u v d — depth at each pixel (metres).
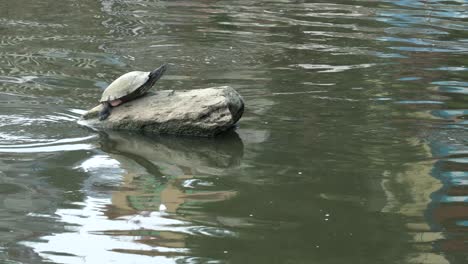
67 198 5.58
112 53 11.14
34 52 11.01
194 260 4.56
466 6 15.97
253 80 9.69
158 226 5.09
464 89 9.33
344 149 6.92
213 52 11.41
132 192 5.74
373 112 8.23
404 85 9.51
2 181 5.88
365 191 5.84
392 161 6.58
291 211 5.40
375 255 4.67
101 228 5.04
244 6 15.80
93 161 6.46
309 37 12.70
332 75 10.03
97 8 15.16
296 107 8.41
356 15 14.88
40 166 6.27
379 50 11.66
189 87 9.18
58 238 4.87
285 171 6.30
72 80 9.41
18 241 4.81
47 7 15.07
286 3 16.34
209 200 5.60
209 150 6.88
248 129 7.56
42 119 7.64
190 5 15.79
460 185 5.99
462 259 4.61
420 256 4.66
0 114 7.71
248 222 5.18
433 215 5.35
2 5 15.11
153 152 6.77
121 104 7.55
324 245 4.82
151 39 12.26
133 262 4.53
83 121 7.57
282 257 4.62
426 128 7.63
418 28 13.53
